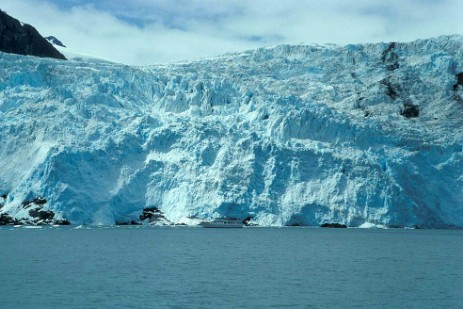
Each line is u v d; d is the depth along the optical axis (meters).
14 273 108.69
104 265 120.06
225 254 142.62
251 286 98.19
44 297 88.38
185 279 104.12
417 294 93.62
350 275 111.19
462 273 115.06
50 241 169.25
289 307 84.12
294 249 157.25
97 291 92.81
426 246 172.75
